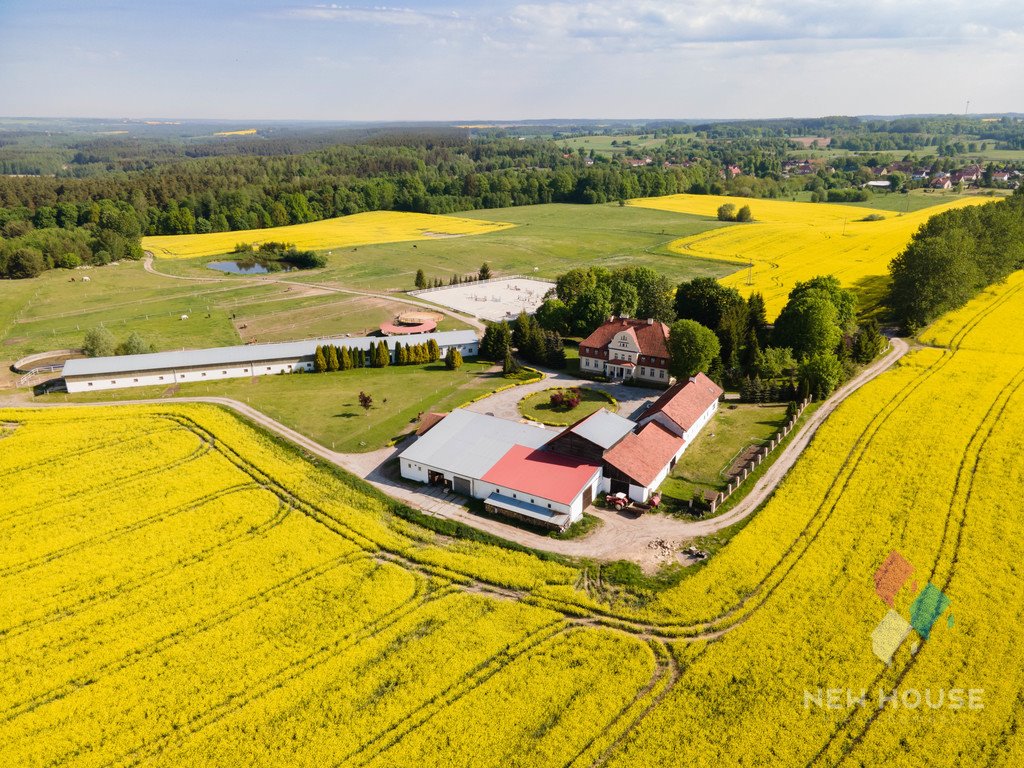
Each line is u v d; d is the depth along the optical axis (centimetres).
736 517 6044
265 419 8175
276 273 17275
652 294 11500
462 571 5278
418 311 13412
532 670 4225
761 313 10769
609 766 3547
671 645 4447
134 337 10431
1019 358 9406
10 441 7425
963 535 5397
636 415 8381
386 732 3803
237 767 3606
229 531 5788
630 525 6034
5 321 12875
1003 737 3641
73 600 4931
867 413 7731
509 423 7475
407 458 6794
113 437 7562
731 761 3553
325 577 5181
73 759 3688
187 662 4338
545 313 11519
